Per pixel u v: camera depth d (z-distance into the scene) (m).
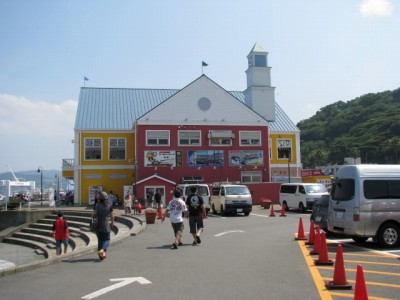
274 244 14.04
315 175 43.03
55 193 56.25
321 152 105.25
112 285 8.42
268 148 41.81
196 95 40.88
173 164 39.56
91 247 13.67
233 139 41.09
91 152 42.03
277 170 45.75
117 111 45.62
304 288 7.91
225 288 7.98
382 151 89.25
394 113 100.19
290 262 10.63
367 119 108.50
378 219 12.87
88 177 41.62
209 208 29.77
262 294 7.49
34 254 21.61
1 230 31.31
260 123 41.88
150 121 39.59
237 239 15.60
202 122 40.62
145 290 7.95
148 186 36.94
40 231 27.58
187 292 7.73
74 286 8.48
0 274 9.74
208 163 40.28
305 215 27.41
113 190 41.81
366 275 9.05
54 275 9.69
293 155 46.59
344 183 13.51
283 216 26.77
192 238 16.22
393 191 13.10
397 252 12.09
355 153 92.81
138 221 22.64
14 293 8.03
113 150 42.41
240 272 9.46
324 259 10.28
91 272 9.89
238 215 28.39
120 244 14.79
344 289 7.76
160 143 39.62
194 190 14.59
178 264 10.62
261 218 25.69
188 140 40.22
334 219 13.73
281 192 32.97
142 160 39.03
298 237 15.26
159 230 19.66
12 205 36.06
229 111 41.38
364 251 12.32
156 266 10.41
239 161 40.97
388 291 7.69
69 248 19.02
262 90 47.69
